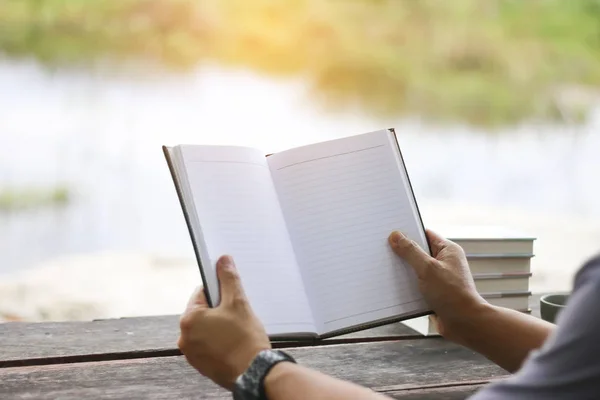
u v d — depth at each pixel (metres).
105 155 5.56
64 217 4.52
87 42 6.90
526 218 4.99
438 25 8.09
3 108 5.91
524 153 6.66
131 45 7.03
